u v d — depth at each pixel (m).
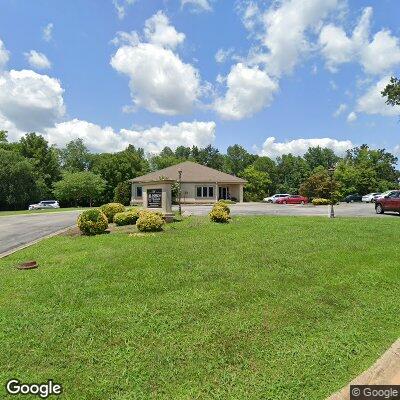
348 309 6.36
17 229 17.66
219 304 6.20
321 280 7.70
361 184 60.62
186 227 14.05
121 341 4.91
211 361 4.55
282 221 15.55
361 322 5.82
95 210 13.84
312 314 6.02
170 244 10.52
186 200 42.19
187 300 6.30
